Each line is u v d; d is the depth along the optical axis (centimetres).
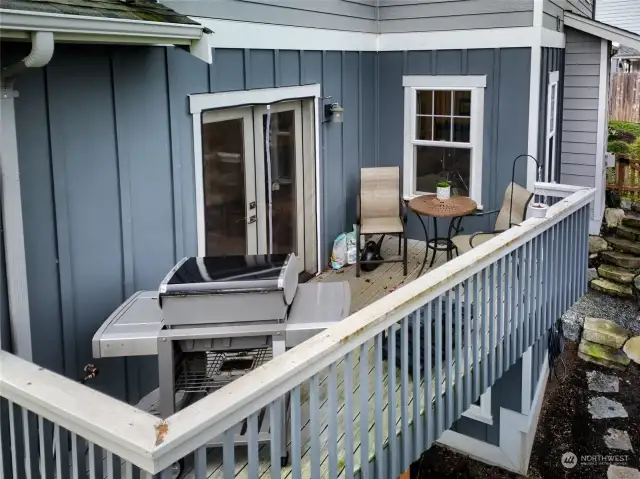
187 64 416
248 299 288
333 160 629
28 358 306
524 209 554
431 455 693
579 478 632
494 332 395
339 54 618
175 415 184
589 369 812
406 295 288
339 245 632
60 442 206
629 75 1653
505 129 650
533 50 619
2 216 289
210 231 477
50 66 322
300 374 218
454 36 654
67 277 340
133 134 376
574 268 546
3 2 241
